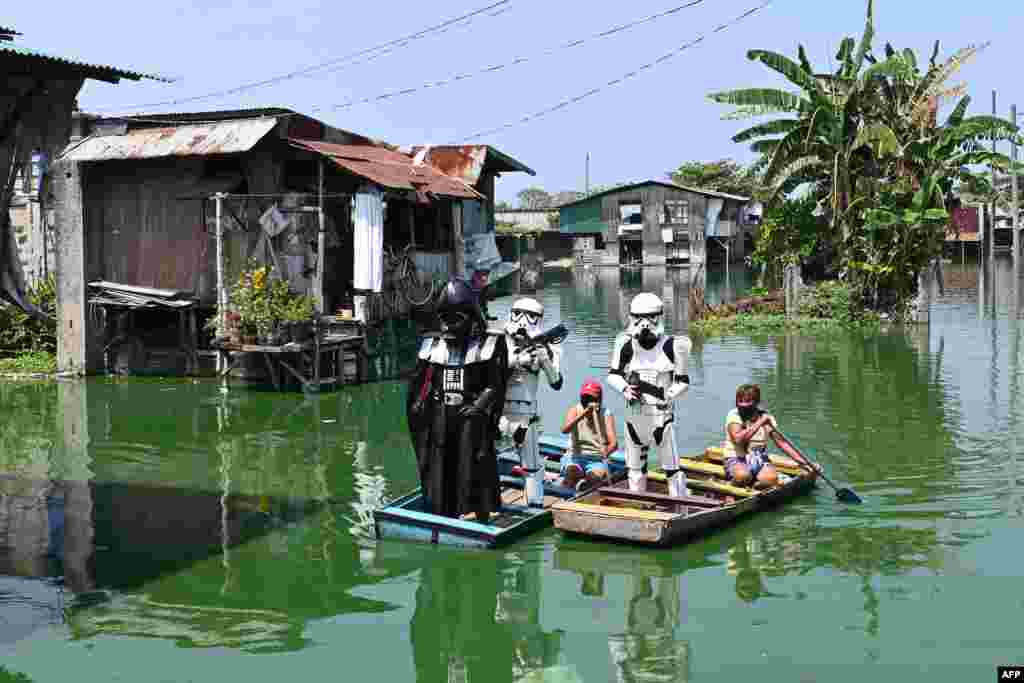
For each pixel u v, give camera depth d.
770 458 9.73
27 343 18.55
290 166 17.27
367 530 8.23
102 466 10.58
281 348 14.92
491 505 8.10
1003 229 58.97
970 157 23.95
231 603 6.58
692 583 6.87
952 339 20.75
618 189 57.91
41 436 12.15
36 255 19.08
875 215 23.05
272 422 13.06
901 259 23.42
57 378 16.80
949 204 25.72
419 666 5.61
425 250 19.69
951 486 9.23
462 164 22.23
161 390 15.70
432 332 8.23
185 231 16.70
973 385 14.94
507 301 33.88
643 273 53.06
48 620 6.28
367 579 7.05
